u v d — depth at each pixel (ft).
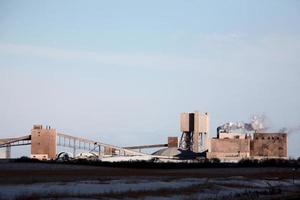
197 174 480.23
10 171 442.09
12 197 208.44
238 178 426.10
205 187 313.12
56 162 573.33
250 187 337.52
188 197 244.42
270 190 300.61
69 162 579.48
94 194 238.89
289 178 451.53
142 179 376.07
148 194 251.39
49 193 233.55
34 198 209.05
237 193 274.36
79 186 289.94
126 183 328.70
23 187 266.77
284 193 284.00
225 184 348.38
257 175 488.85
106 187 291.58
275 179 430.20
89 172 460.14
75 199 214.69
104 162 581.53
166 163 586.86
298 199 246.68
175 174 467.93
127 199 228.02
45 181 319.68
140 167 577.02
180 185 324.19
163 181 359.25
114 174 442.09
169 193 261.24
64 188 271.90
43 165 530.68
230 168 584.40
